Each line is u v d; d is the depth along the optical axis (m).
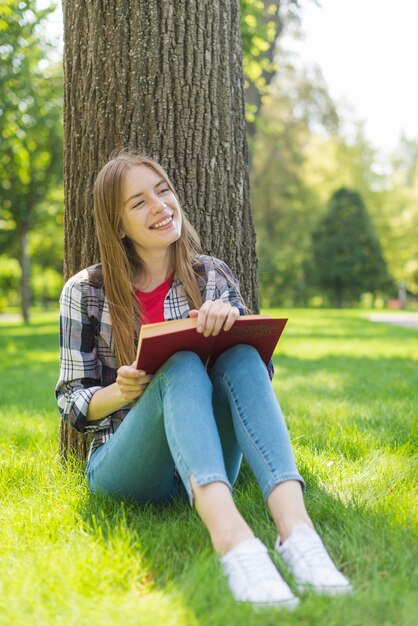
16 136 14.91
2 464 3.18
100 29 3.08
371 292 37.72
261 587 1.68
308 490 2.67
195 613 1.63
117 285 2.45
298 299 37.56
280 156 28.47
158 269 2.55
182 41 3.08
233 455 2.32
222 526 1.82
